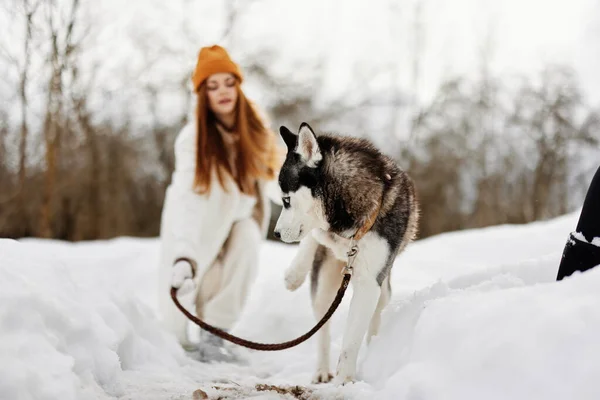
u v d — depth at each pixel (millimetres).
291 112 19984
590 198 2723
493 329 2234
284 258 7406
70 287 3330
